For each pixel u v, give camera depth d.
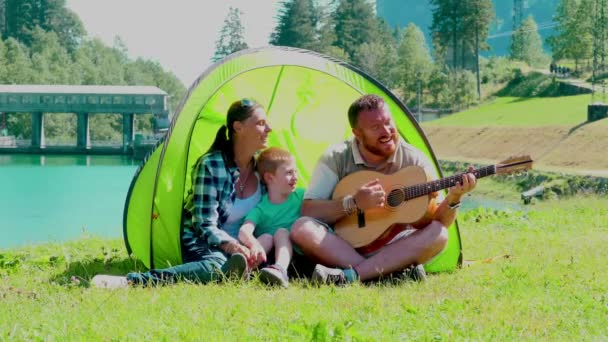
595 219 10.88
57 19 148.00
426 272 6.34
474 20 96.75
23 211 25.80
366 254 5.84
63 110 85.69
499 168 5.65
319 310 4.42
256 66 6.50
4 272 6.33
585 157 46.44
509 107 77.56
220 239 5.68
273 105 7.40
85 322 4.13
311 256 5.79
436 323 4.10
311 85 7.19
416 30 116.25
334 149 6.16
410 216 5.76
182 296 4.84
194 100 6.27
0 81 111.19
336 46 113.00
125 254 7.34
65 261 6.88
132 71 143.12
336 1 117.31
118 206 27.50
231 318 4.19
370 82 6.80
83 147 82.50
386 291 5.07
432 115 88.81
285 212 6.13
